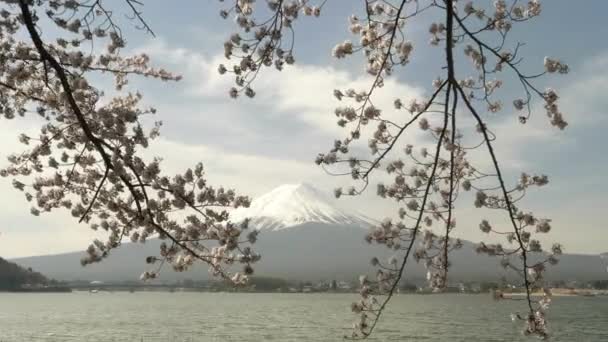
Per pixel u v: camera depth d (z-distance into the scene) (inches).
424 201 352.5
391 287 388.8
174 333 2994.6
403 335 2918.3
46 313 4790.8
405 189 411.5
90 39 433.4
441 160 406.6
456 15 312.8
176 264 453.7
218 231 444.1
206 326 3499.0
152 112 597.6
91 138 381.7
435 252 399.5
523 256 346.6
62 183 498.0
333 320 4131.4
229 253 442.9
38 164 507.8
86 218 472.7
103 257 460.8
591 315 4537.4
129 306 6520.7
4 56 442.9
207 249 445.4
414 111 440.5
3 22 448.8
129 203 470.9
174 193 421.7
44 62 385.4
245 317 4503.0
